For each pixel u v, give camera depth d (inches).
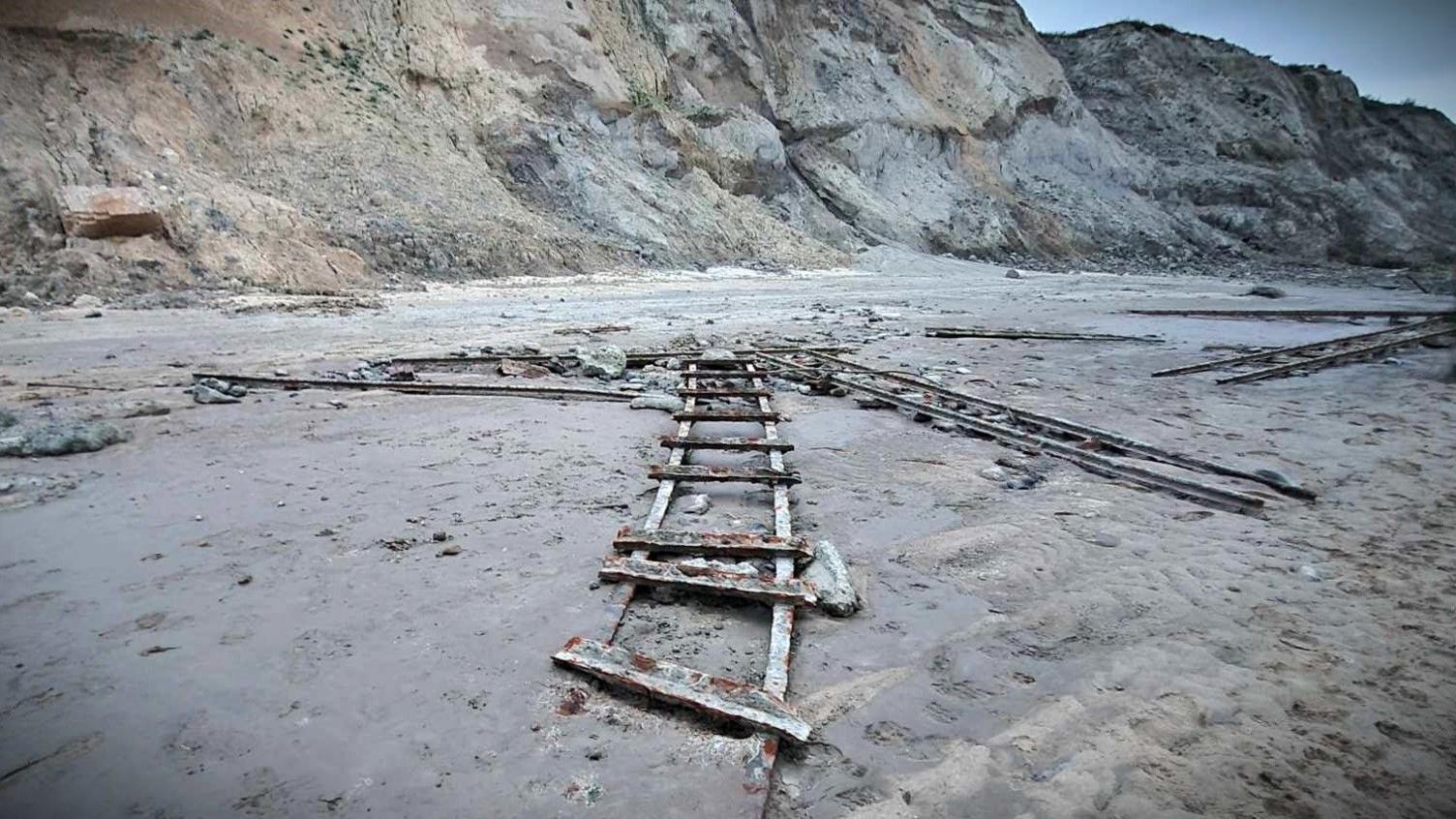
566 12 1220.5
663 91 1349.7
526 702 109.8
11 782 90.8
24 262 542.3
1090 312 794.8
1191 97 2370.8
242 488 201.3
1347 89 2669.8
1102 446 266.5
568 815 88.0
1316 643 132.7
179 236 619.8
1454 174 2623.0
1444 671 123.7
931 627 136.9
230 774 93.4
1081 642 133.0
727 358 418.9
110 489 197.3
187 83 759.7
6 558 153.8
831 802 93.6
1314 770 100.0
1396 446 269.7
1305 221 2007.9
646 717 107.3
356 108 899.4
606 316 633.0
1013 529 186.1
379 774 94.2
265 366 371.2
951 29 1967.3
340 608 136.6
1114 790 95.4
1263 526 190.9
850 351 483.5
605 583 148.5
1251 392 372.5
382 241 753.0
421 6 1079.0
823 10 1686.8
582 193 1066.1
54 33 700.7
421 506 191.0
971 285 1149.7
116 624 128.6
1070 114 2027.6
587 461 236.2
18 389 303.0
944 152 1742.1
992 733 107.2
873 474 231.3
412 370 377.7
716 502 203.8
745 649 128.7
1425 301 1003.3
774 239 1270.9
